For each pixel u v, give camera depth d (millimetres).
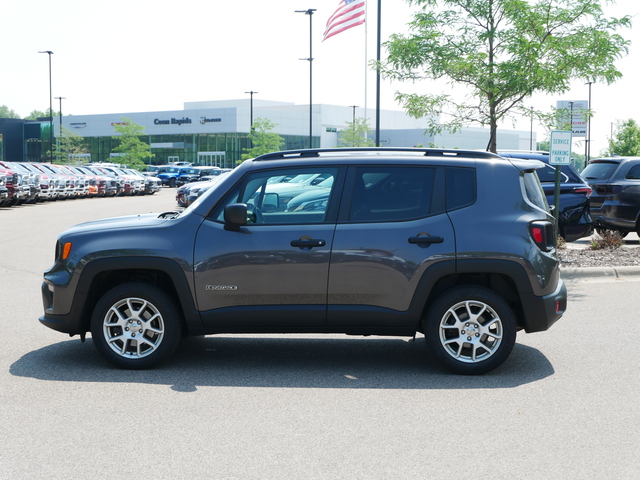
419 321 6031
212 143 91688
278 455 4188
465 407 5141
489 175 6062
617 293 10125
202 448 4297
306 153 6230
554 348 6980
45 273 6270
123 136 85938
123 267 6000
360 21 34406
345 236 5930
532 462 4098
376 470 3969
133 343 6285
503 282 6246
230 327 6043
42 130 106812
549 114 14195
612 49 12836
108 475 3891
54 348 6910
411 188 6039
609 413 5008
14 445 4340
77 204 32844
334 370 6191
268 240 5945
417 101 14469
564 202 13336
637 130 63656
